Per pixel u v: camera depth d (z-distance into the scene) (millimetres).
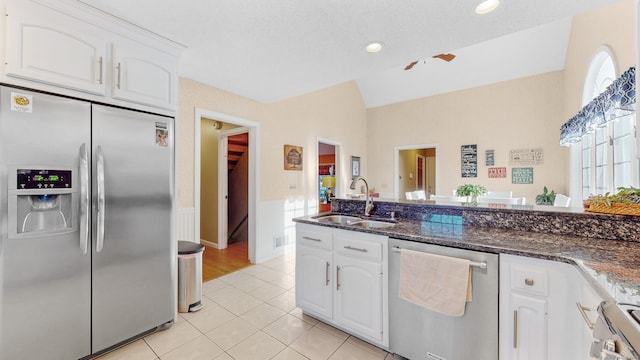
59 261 1530
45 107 1470
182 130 2893
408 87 5797
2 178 1348
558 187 4441
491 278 1373
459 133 5363
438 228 1879
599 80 3076
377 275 1775
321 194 7719
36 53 1448
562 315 1193
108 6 1601
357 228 1864
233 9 1636
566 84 4188
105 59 1722
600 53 2770
